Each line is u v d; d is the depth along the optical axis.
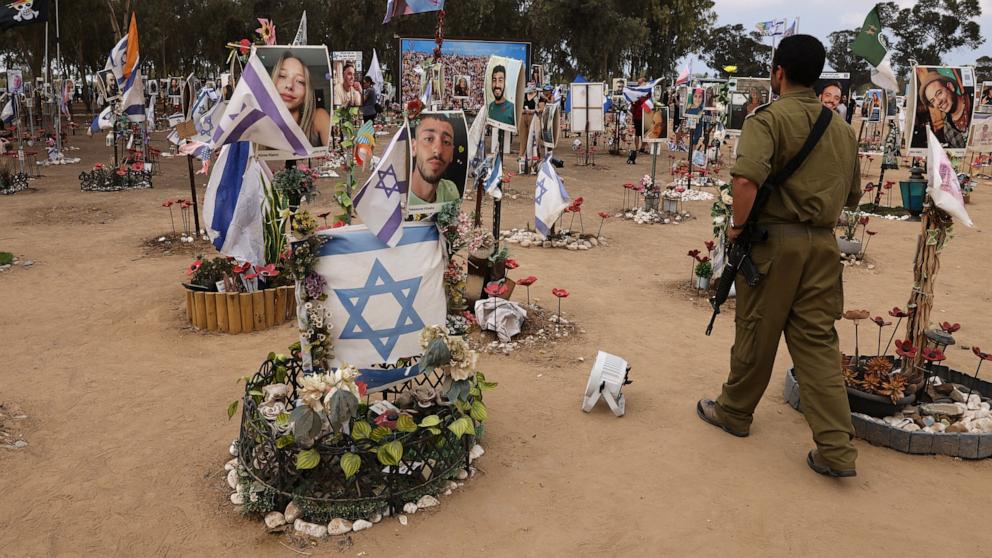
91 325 7.03
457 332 4.50
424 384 4.84
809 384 4.25
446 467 4.13
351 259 4.02
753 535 3.75
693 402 5.39
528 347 6.53
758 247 4.28
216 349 6.43
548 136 16.91
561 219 13.15
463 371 4.04
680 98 25.09
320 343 3.99
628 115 26.86
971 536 3.77
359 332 4.07
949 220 5.03
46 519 3.79
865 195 16.55
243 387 5.58
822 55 4.17
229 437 4.74
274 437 3.90
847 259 10.24
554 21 44.47
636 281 9.05
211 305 6.84
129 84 13.75
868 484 4.26
